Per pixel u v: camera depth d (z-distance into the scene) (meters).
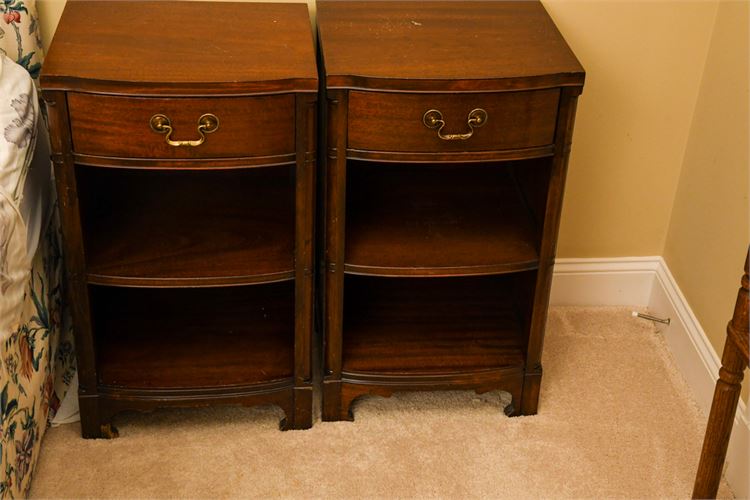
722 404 1.70
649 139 2.34
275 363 2.07
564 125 1.82
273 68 1.73
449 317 2.22
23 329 1.84
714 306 2.18
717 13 2.18
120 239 1.95
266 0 2.10
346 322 2.19
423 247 1.98
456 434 2.09
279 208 2.07
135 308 2.20
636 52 2.23
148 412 2.12
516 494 1.95
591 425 2.13
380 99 1.74
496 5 2.04
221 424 2.10
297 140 1.77
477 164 2.26
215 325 2.17
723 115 2.16
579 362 2.31
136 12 1.92
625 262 2.49
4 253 1.63
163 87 1.67
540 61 1.80
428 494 1.94
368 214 2.07
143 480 1.95
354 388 2.07
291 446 2.05
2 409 1.70
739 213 2.07
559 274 2.49
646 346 2.38
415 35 1.89
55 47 1.75
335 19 1.95
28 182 1.85
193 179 2.14
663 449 2.08
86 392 1.99
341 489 1.95
